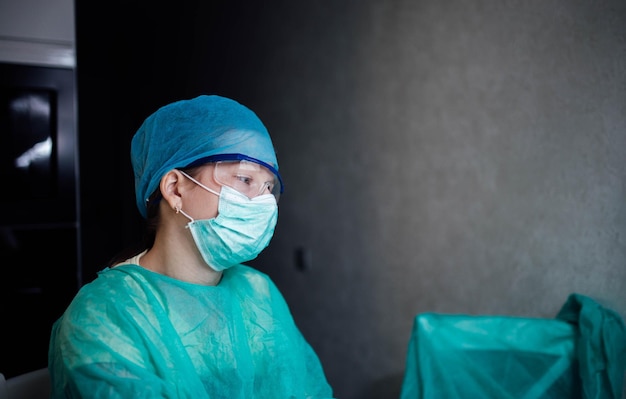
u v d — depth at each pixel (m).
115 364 0.94
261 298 1.25
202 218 1.08
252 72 2.91
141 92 3.64
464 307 1.95
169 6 3.51
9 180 2.69
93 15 3.49
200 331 1.07
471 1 1.84
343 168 2.44
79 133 3.45
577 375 1.45
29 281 2.76
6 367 2.71
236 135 1.08
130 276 1.08
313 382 1.30
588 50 1.48
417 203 2.11
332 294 2.54
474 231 1.89
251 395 1.10
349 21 2.36
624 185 1.40
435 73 2.00
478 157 1.85
